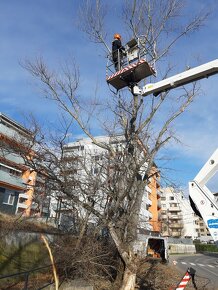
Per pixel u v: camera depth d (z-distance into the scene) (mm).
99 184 11086
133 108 12359
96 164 11789
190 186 5469
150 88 7070
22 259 12023
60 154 11383
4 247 11539
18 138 11000
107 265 11273
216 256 53625
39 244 13148
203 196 5348
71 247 11672
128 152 11570
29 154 10758
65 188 10711
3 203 29203
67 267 10836
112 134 12703
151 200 50094
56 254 11742
